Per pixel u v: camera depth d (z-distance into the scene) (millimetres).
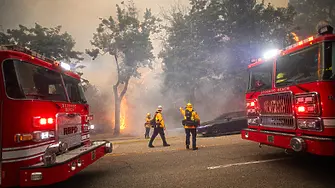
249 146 7809
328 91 3939
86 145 5180
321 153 3760
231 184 4129
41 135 3547
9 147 3180
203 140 10172
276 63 5281
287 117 4738
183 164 5711
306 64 4441
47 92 4188
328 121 3885
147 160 6398
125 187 4242
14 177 3168
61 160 3455
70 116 4652
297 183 4047
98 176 5035
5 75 3332
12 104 3281
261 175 4574
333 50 4105
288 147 4441
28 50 3805
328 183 3990
